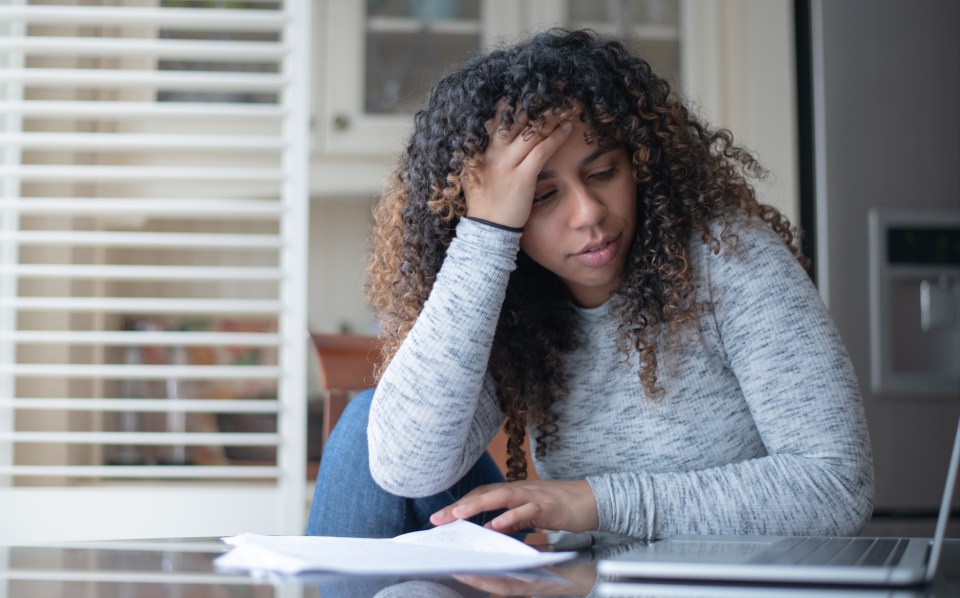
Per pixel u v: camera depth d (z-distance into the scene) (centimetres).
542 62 95
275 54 182
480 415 110
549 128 93
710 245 102
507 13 275
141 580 65
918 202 223
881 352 219
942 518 62
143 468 174
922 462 217
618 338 105
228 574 67
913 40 226
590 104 95
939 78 225
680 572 61
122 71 181
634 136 98
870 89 225
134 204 177
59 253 185
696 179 103
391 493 105
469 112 96
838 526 91
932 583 61
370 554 73
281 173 180
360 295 305
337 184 272
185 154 233
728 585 61
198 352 261
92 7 182
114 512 175
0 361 177
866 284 221
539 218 98
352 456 111
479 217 97
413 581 65
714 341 102
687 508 90
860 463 93
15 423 181
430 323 97
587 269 98
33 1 192
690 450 104
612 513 90
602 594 59
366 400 116
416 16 275
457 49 275
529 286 109
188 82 180
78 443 190
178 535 176
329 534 111
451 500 115
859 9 226
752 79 248
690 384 103
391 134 268
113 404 171
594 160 96
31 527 174
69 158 188
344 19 271
